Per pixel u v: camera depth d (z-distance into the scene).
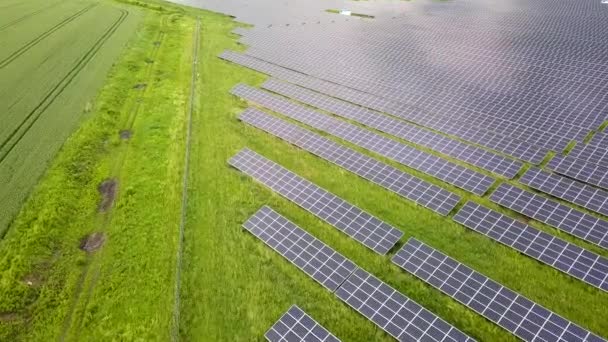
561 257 23.00
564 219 25.20
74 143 34.56
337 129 35.75
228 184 30.69
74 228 27.36
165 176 31.47
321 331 20.59
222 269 24.38
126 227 27.06
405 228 26.27
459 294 21.86
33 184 30.25
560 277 22.34
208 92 43.31
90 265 24.94
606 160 28.72
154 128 37.00
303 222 27.27
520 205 26.55
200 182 30.98
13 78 46.28
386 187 29.16
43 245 25.61
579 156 29.47
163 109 40.16
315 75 45.69
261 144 34.84
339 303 22.14
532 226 25.28
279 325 21.02
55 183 30.20
